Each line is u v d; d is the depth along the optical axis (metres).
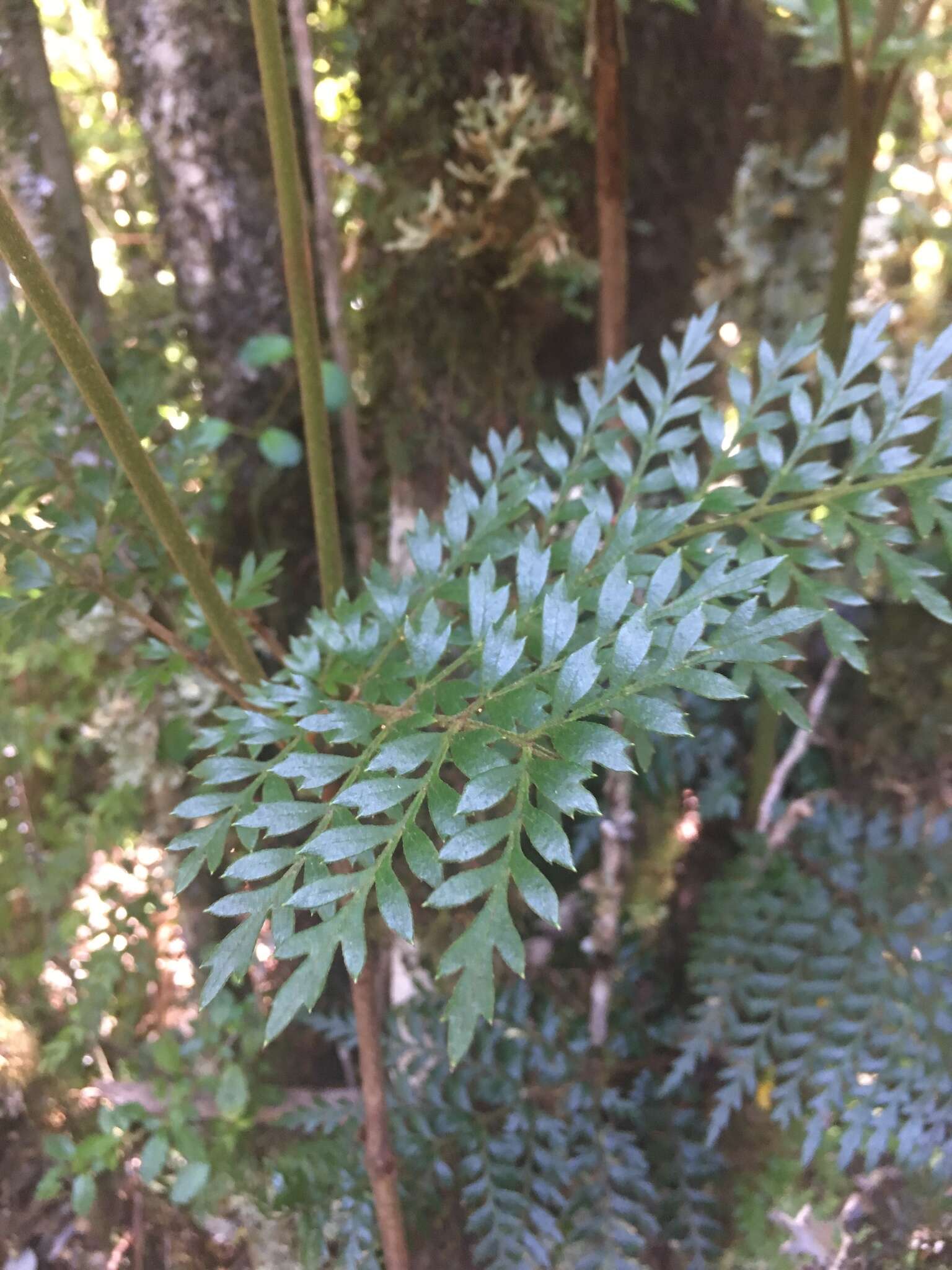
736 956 0.46
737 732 0.56
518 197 0.45
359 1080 0.60
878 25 0.34
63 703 0.56
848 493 0.28
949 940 0.43
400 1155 0.47
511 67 0.44
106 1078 0.60
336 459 0.54
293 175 0.29
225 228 0.49
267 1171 0.54
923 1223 0.48
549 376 0.51
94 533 0.34
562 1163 0.47
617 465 0.31
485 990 0.16
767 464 0.29
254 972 0.59
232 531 0.54
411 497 0.53
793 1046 0.43
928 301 0.55
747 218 0.52
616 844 0.49
